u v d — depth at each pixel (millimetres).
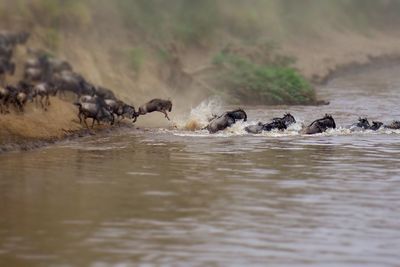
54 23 127312
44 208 54219
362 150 81125
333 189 61250
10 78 103875
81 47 125875
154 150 80188
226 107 129625
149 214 52875
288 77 141625
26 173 66438
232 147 82625
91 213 53000
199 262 42875
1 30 119062
